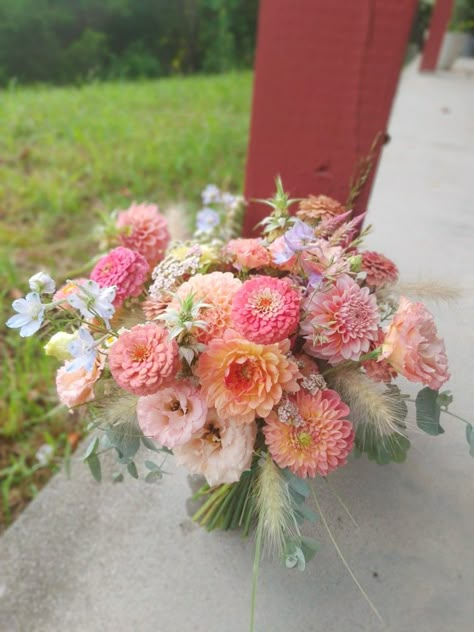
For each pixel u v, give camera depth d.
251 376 0.44
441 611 0.55
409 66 3.67
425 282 0.56
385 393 0.50
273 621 0.59
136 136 2.37
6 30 4.09
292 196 0.87
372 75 0.74
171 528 0.73
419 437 0.61
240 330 0.43
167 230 0.74
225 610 0.62
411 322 0.42
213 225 0.82
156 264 0.72
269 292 0.45
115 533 0.75
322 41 0.73
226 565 0.66
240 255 0.54
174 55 5.13
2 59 4.18
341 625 0.57
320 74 0.76
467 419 0.59
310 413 0.46
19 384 1.22
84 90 3.21
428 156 1.66
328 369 0.50
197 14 5.00
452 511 0.59
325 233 0.55
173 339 0.44
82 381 0.50
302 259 0.48
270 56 0.77
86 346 0.45
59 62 4.40
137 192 1.95
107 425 0.53
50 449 1.09
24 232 1.74
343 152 0.81
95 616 0.66
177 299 0.46
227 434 0.47
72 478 0.86
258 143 0.85
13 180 2.00
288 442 0.45
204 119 2.65
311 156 0.83
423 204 1.23
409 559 0.58
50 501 0.83
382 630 0.55
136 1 4.72
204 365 0.44
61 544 0.76
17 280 1.50
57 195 1.88
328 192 0.84
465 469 0.61
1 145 2.28
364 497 0.60
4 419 1.16
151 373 0.42
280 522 0.44
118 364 0.43
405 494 0.60
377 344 0.46
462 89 2.83
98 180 2.00
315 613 0.58
